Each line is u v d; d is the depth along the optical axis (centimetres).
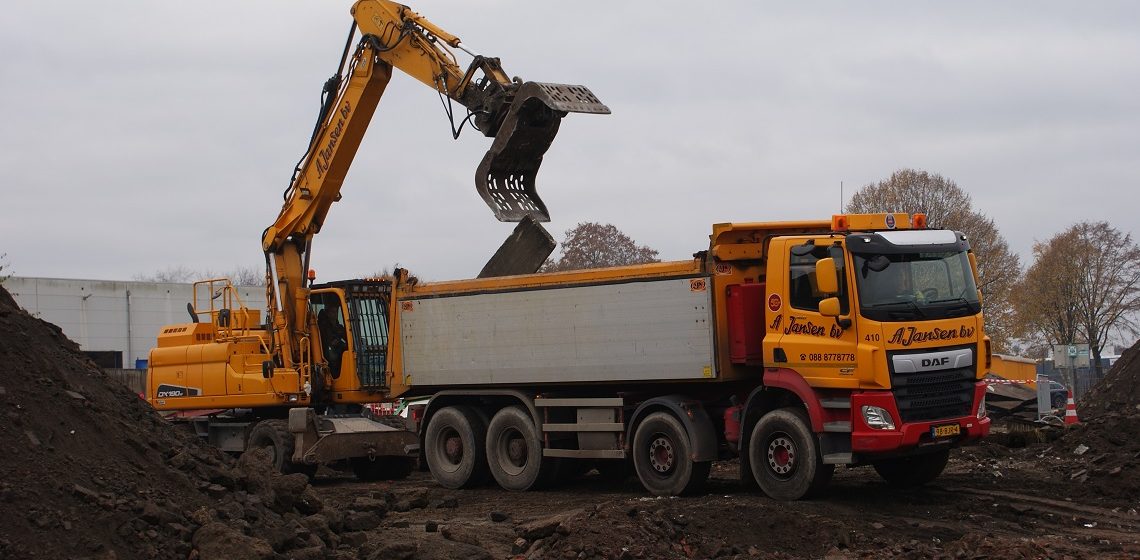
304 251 1836
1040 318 4888
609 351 1379
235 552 796
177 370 1903
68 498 794
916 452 1191
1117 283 4825
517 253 1549
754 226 1270
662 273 1329
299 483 999
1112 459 1400
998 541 995
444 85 1562
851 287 1180
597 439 1416
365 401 1744
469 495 1483
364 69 1681
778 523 1077
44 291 4334
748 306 1283
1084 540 1052
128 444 906
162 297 4675
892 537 1063
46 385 904
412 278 1645
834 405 1193
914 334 1184
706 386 1358
